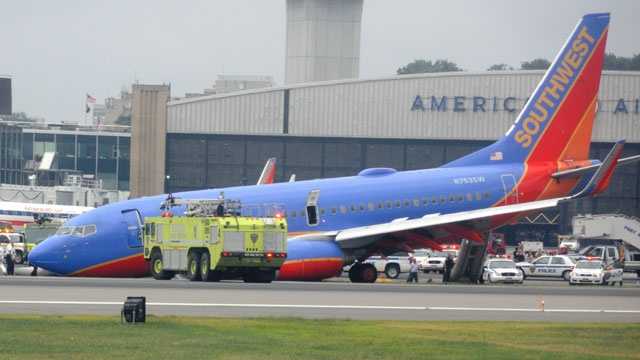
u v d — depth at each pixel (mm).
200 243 199750
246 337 119000
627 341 122125
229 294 168250
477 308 157625
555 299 175375
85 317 134500
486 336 124312
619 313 155750
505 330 130000
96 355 106188
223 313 143125
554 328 132625
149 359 104312
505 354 111000
